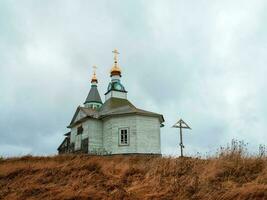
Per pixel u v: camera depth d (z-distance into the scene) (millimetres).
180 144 20312
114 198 10867
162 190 11172
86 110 43688
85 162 15094
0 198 12000
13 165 16266
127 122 38156
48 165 15602
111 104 46625
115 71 50812
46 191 12094
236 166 11320
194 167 12312
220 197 9656
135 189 11594
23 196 11898
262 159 11633
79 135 42594
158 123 39500
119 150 37562
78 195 11141
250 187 9547
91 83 60531
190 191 10570
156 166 13094
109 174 13570
